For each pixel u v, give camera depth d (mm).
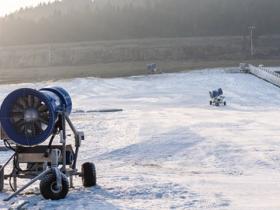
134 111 50469
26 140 11133
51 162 11258
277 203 10195
